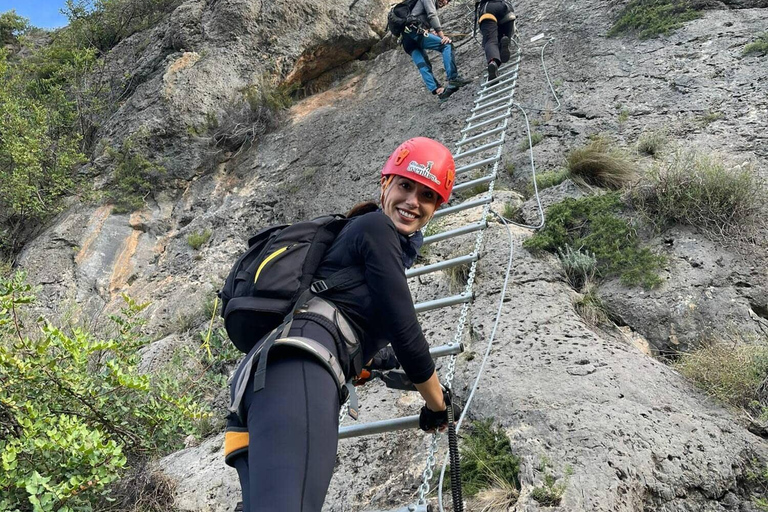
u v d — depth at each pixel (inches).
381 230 77.8
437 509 116.2
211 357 198.5
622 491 109.0
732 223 177.8
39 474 124.6
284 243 80.7
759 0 280.2
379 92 369.7
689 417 127.0
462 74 332.2
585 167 216.1
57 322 260.7
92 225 333.7
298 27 413.7
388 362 97.0
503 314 162.6
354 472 133.9
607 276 175.5
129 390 159.8
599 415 124.3
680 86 248.2
